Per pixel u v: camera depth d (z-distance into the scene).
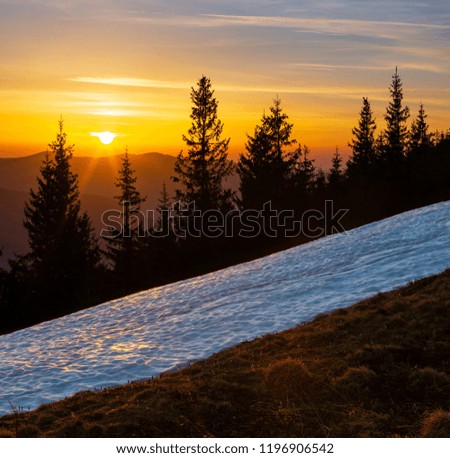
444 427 10.77
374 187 63.12
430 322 16.80
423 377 13.13
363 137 78.94
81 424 12.40
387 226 36.84
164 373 17.23
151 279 56.91
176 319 25.06
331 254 32.69
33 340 26.42
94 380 17.45
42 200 62.91
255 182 68.19
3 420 13.91
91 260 62.25
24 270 58.81
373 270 26.73
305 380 13.66
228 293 28.89
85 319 29.20
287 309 23.12
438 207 39.06
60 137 64.38
